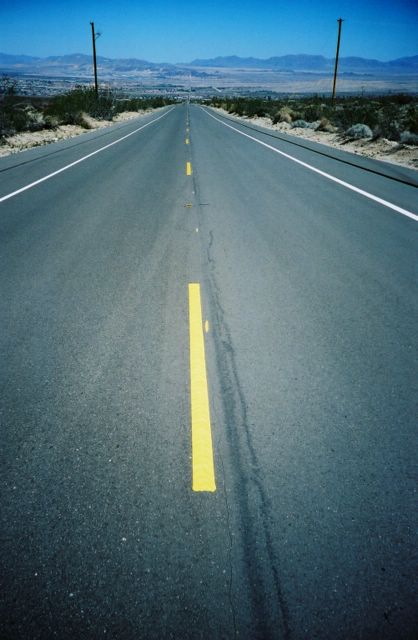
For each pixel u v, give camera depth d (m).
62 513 2.04
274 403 2.79
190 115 46.28
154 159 14.63
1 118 23.42
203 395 2.86
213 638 1.55
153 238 6.30
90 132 26.67
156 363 3.23
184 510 2.05
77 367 3.20
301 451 2.40
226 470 2.27
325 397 2.84
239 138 21.34
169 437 2.51
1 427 2.61
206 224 6.98
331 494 2.13
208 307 4.12
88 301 4.29
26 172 12.27
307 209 7.82
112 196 9.15
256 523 1.98
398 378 3.03
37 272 5.08
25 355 3.37
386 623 1.59
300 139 20.83
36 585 1.73
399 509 2.04
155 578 1.75
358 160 13.63
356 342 3.49
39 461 2.35
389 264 5.18
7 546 1.89
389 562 1.80
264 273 4.95
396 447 2.42
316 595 1.68
